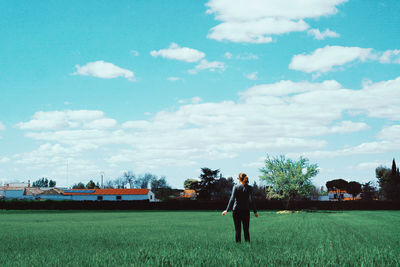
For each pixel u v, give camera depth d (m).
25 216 56.03
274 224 30.42
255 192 128.38
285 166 76.00
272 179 76.88
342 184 158.25
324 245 12.95
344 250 11.16
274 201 89.75
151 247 12.13
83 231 22.48
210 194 137.12
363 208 88.06
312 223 32.34
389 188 113.44
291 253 9.98
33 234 19.95
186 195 164.88
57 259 9.40
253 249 10.98
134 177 164.88
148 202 94.25
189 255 9.63
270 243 13.39
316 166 75.69
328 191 165.25
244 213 12.87
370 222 34.41
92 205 93.62
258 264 8.09
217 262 8.42
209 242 13.82
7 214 65.69
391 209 87.75
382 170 138.75
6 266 8.51
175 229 23.72
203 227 25.97
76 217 51.69
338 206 88.12
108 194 127.50
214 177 137.75
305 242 13.98
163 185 164.38
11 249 12.56
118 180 165.12
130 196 126.00
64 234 19.81
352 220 38.88
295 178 73.88
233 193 12.90
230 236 17.02
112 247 12.74
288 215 56.31
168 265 8.17
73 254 10.58
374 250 10.68
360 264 8.16
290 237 16.53
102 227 27.14
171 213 69.31
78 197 128.50
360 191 154.38
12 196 136.88
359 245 13.07
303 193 76.31
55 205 93.12
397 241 14.99
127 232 21.08
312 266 7.76
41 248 12.70
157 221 37.53
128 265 8.17
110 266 8.14
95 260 9.07
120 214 64.50
